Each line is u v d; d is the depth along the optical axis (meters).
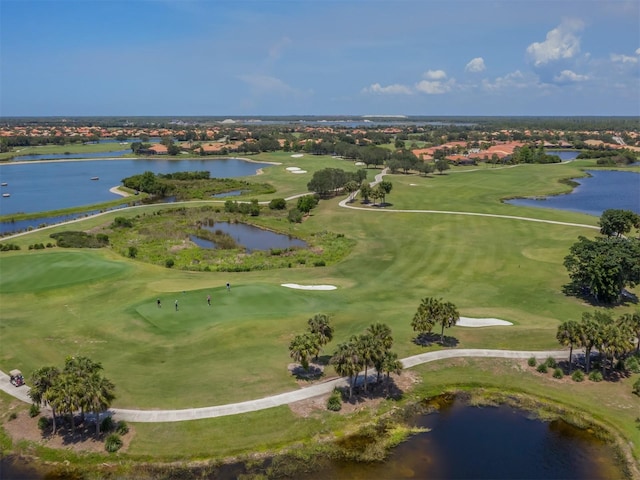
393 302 68.31
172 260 88.81
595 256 68.56
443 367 49.59
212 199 158.62
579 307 66.88
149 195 164.25
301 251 98.19
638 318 50.12
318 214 132.38
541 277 78.81
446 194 154.38
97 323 59.00
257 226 124.50
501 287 74.94
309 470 35.38
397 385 46.44
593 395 44.84
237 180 191.62
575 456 36.75
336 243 103.00
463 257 89.75
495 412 42.66
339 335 56.59
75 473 35.31
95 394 37.41
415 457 36.69
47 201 158.00
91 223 121.44
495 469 35.38
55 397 37.44
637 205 143.50
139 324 58.41
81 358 41.59
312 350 45.59
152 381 46.28
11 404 43.38
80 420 40.81
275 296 66.94
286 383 46.34
